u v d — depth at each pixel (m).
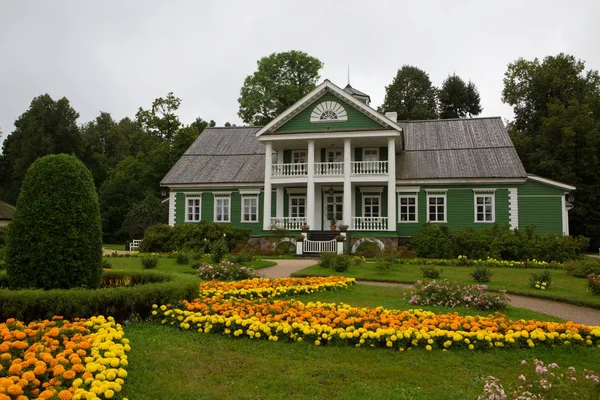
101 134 83.94
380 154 32.62
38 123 66.50
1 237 31.67
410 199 31.14
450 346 7.71
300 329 8.12
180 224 31.36
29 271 9.60
